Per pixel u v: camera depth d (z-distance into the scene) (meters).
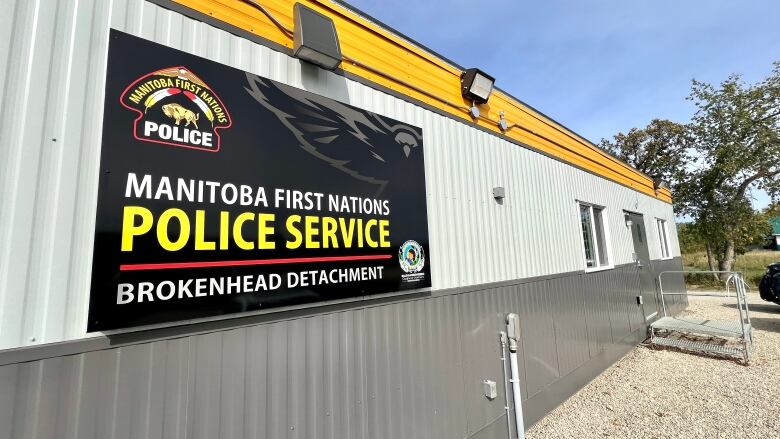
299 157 2.27
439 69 3.63
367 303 2.54
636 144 24.86
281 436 2.02
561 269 4.96
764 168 15.98
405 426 2.68
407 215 2.91
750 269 19.27
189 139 1.82
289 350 2.10
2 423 1.30
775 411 3.96
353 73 2.77
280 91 2.26
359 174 2.60
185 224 1.74
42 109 1.48
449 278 3.23
